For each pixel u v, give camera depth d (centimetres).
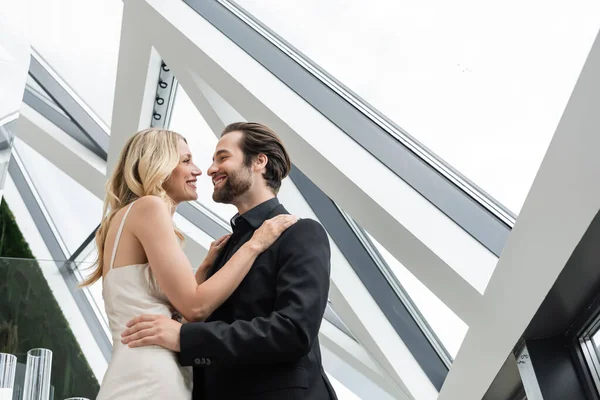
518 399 379
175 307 212
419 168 370
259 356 198
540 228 261
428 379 464
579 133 220
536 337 326
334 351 539
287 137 398
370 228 379
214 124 453
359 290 476
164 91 506
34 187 670
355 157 378
